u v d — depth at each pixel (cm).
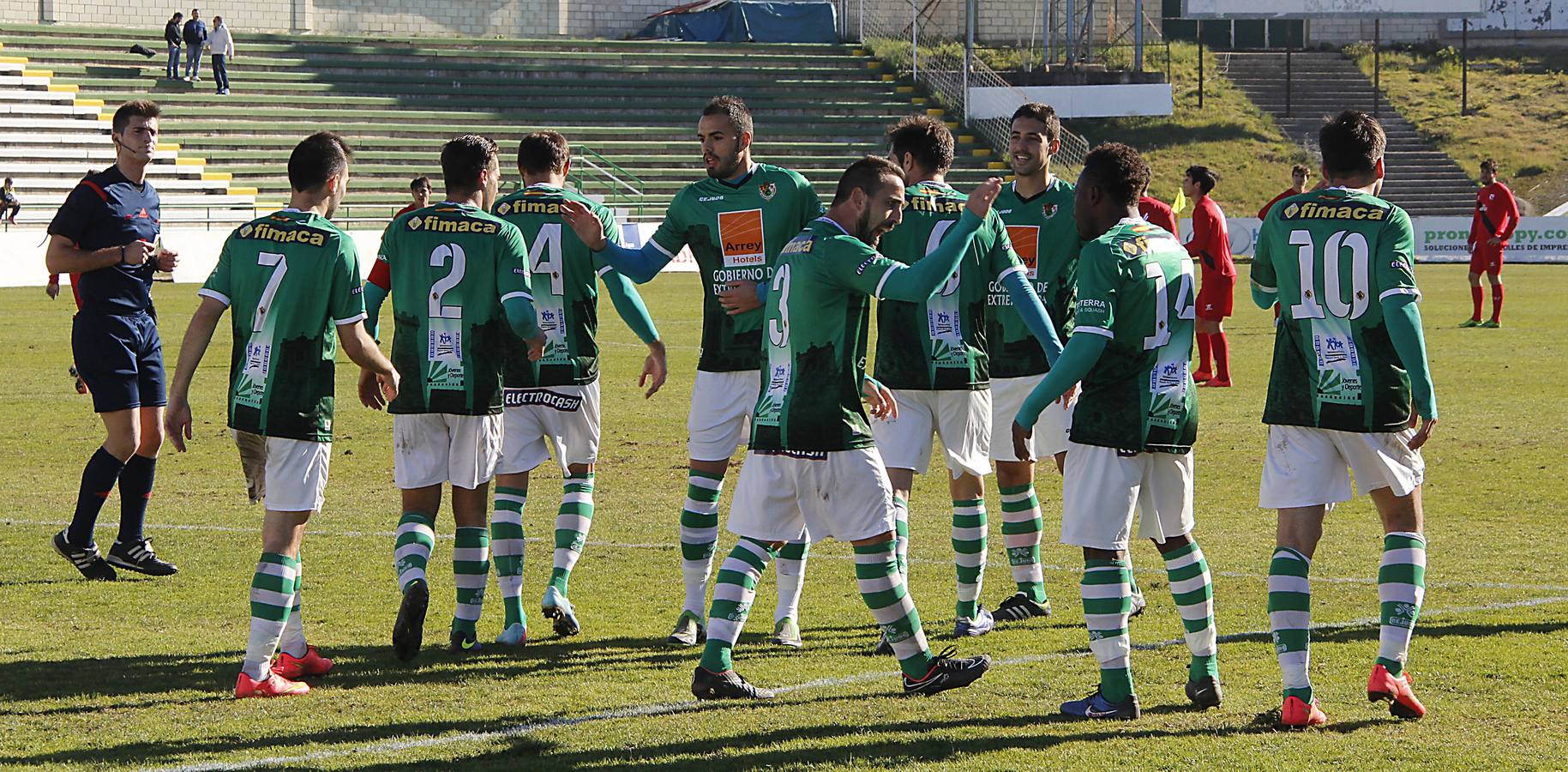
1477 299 7669
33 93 13575
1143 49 18625
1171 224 4097
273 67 15712
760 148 15425
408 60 16425
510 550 2333
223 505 3412
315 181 2081
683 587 2705
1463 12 17762
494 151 2327
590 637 2358
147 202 2780
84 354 2661
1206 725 1841
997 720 1878
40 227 12131
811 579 2770
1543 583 2594
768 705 1958
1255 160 16688
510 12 18062
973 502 2380
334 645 2278
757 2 18312
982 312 2386
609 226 2486
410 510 2238
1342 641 2238
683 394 5494
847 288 1842
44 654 2195
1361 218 1858
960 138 16112
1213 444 4281
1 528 3134
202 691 2017
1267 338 7356
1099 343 1819
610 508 3431
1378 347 1850
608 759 1727
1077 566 2842
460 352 2222
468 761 1720
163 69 15012
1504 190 7512
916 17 17375
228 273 2042
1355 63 19362
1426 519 3206
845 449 1862
